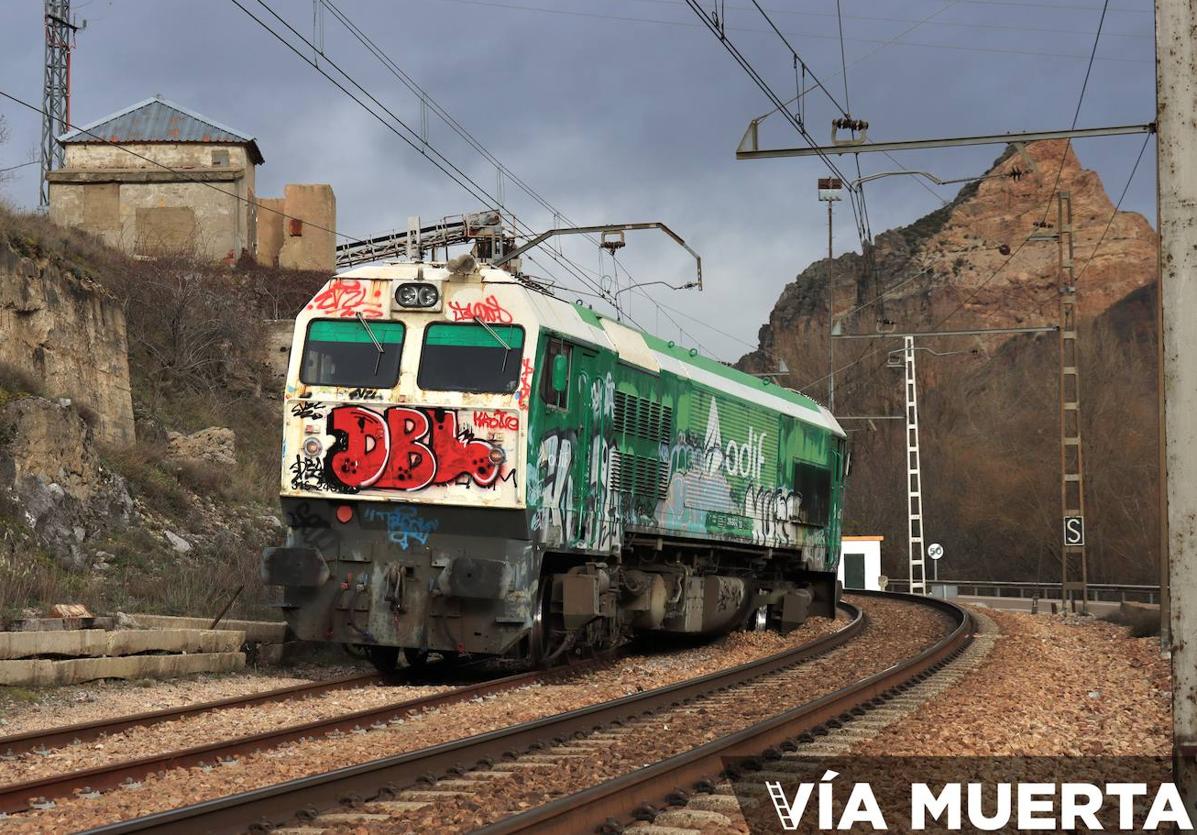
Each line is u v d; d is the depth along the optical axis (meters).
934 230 116.81
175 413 31.11
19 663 13.04
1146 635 26.11
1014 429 73.56
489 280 15.59
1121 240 116.75
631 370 18.50
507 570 14.87
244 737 10.35
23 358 23.23
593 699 14.45
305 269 46.16
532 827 6.93
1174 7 8.02
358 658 17.72
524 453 15.09
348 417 15.41
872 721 12.33
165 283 34.84
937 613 33.16
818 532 27.75
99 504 21.33
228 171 43.66
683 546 20.91
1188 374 7.81
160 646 15.37
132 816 8.09
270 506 28.19
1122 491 64.50
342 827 7.66
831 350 43.75
